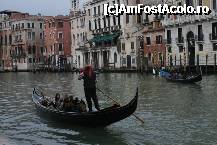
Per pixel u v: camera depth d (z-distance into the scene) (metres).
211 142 13.21
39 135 14.62
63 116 15.66
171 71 45.59
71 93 31.44
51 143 13.44
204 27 51.91
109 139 13.79
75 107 15.89
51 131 15.11
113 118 14.41
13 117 18.67
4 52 108.06
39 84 43.72
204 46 51.97
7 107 22.41
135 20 67.44
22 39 98.81
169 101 23.47
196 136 14.05
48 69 84.94
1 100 26.44
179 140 13.55
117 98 26.25
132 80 43.69
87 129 15.22
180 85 34.91
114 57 70.62
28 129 15.71
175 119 17.28
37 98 21.31
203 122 16.48
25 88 37.69
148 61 62.56
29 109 21.16
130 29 67.44
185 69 49.50
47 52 93.81
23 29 98.19
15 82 48.97
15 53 102.38
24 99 26.78
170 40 57.53
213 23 50.66
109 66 70.00
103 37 73.75
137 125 16.03
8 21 105.25
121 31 70.00
